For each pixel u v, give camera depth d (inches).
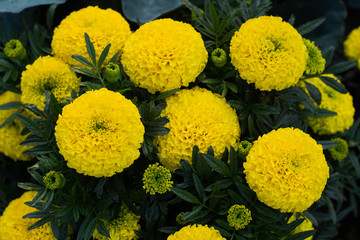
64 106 26.0
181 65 26.9
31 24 35.3
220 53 27.6
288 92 28.6
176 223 28.4
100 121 25.4
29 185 26.1
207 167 26.6
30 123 27.0
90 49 27.4
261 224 26.4
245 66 27.0
